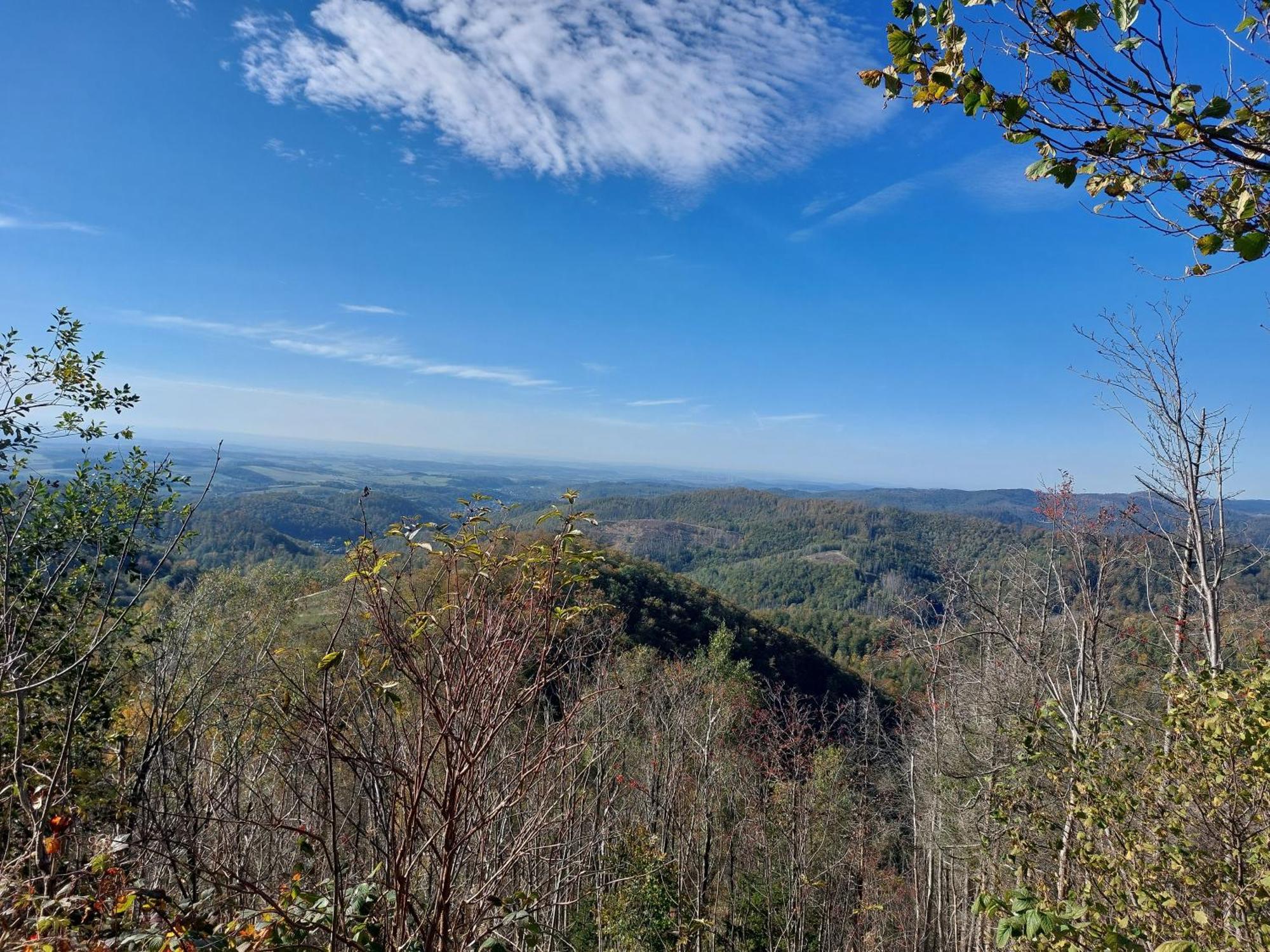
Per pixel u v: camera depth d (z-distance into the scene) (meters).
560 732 3.11
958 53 2.31
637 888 10.31
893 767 20.19
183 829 3.14
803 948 13.87
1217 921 3.97
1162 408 7.46
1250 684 4.07
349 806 3.29
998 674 11.72
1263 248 2.10
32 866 3.15
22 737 3.91
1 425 6.08
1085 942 3.24
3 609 5.43
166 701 4.74
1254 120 2.08
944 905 17.58
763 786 15.34
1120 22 2.04
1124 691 9.90
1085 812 4.77
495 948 2.89
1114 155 2.24
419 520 2.69
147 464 6.84
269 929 2.41
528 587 2.80
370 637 2.70
